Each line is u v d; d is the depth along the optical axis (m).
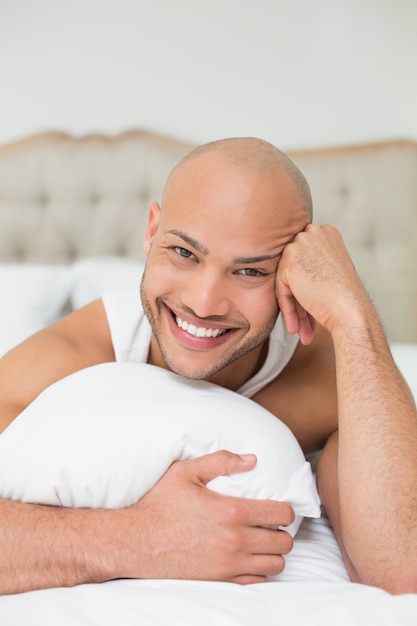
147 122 2.36
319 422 1.18
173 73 2.35
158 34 2.34
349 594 0.71
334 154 2.27
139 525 0.80
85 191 2.31
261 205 0.92
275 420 0.96
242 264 0.93
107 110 2.37
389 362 0.96
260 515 0.83
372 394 0.92
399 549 0.83
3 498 0.85
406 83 2.29
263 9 2.30
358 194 2.25
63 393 0.93
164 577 0.79
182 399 0.91
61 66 2.37
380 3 2.28
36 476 0.84
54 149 2.32
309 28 2.30
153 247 0.99
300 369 1.21
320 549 0.95
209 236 0.90
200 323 0.95
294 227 0.99
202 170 0.93
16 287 1.88
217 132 2.35
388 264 2.26
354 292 0.99
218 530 0.80
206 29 2.32
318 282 0.99
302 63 2.31
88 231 2.32
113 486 0.83
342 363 0.96
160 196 2.30
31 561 0.78
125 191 2.30
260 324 0.98
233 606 0.69
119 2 2.33
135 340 1.16
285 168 0.97
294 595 0.72
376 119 2.31
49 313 1.91
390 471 0.86
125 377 0.95
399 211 2.24
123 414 0.87
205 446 0.87
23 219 2.33
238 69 2.33
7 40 2.38
